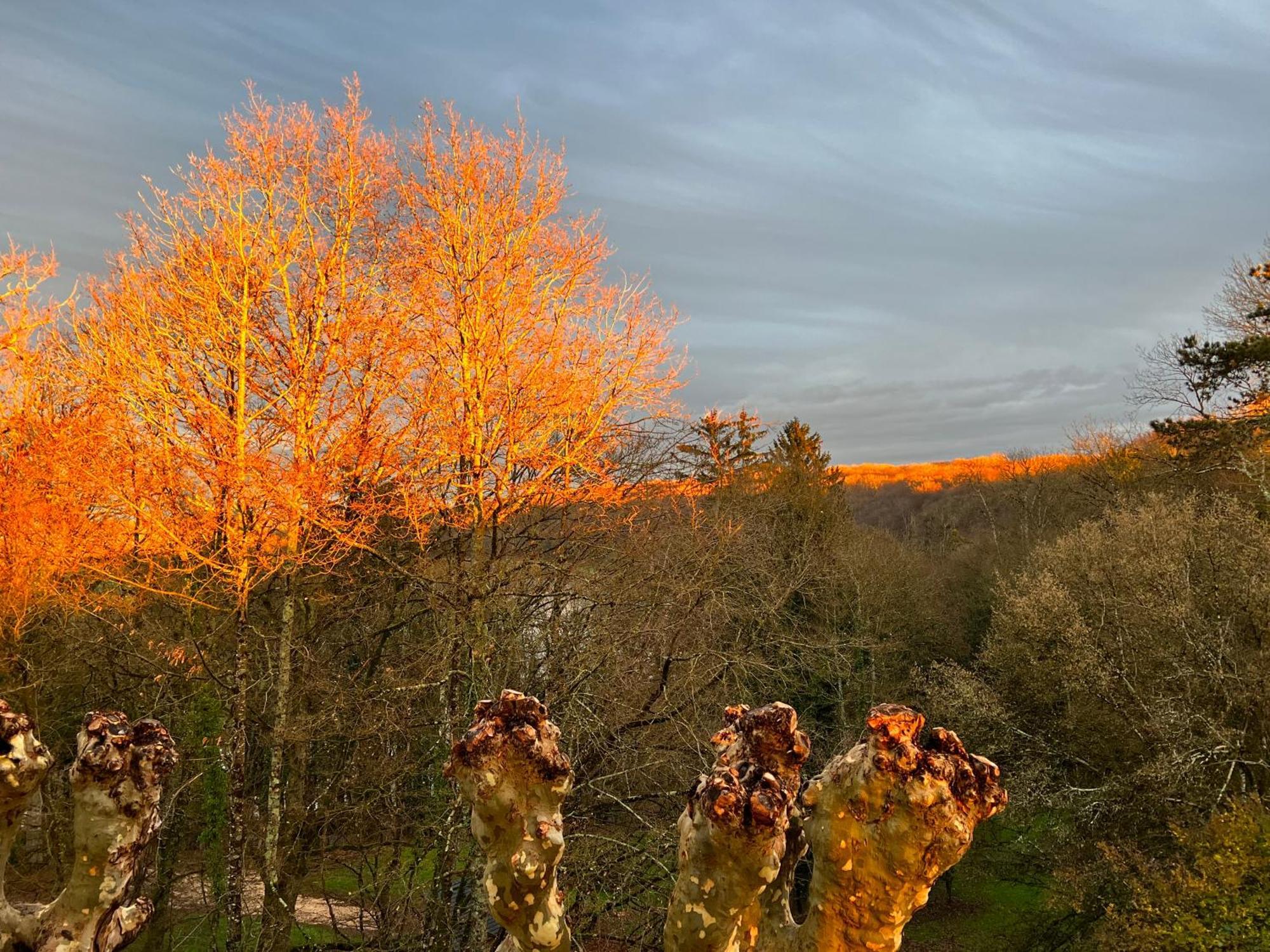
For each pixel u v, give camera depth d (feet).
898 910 7.89
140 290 31.58
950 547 126.62
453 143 34.22
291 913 32.89
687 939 7.51
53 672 42.39
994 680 62.23
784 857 9.04
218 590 31.99
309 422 32.14
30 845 45.91
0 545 34.32
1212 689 49.78
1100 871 47.73
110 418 30.78
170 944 35.29
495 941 30.91
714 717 36.81
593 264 35.73
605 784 34.58
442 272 34.35
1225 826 39.65
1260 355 67.77
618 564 37.63
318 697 36.19
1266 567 50.72
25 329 38.06
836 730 59.93
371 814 34.30
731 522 41.34
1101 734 53.52
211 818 34.88
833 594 64.54
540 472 33.76
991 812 7.93
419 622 40.06
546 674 35.42
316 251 33.83
